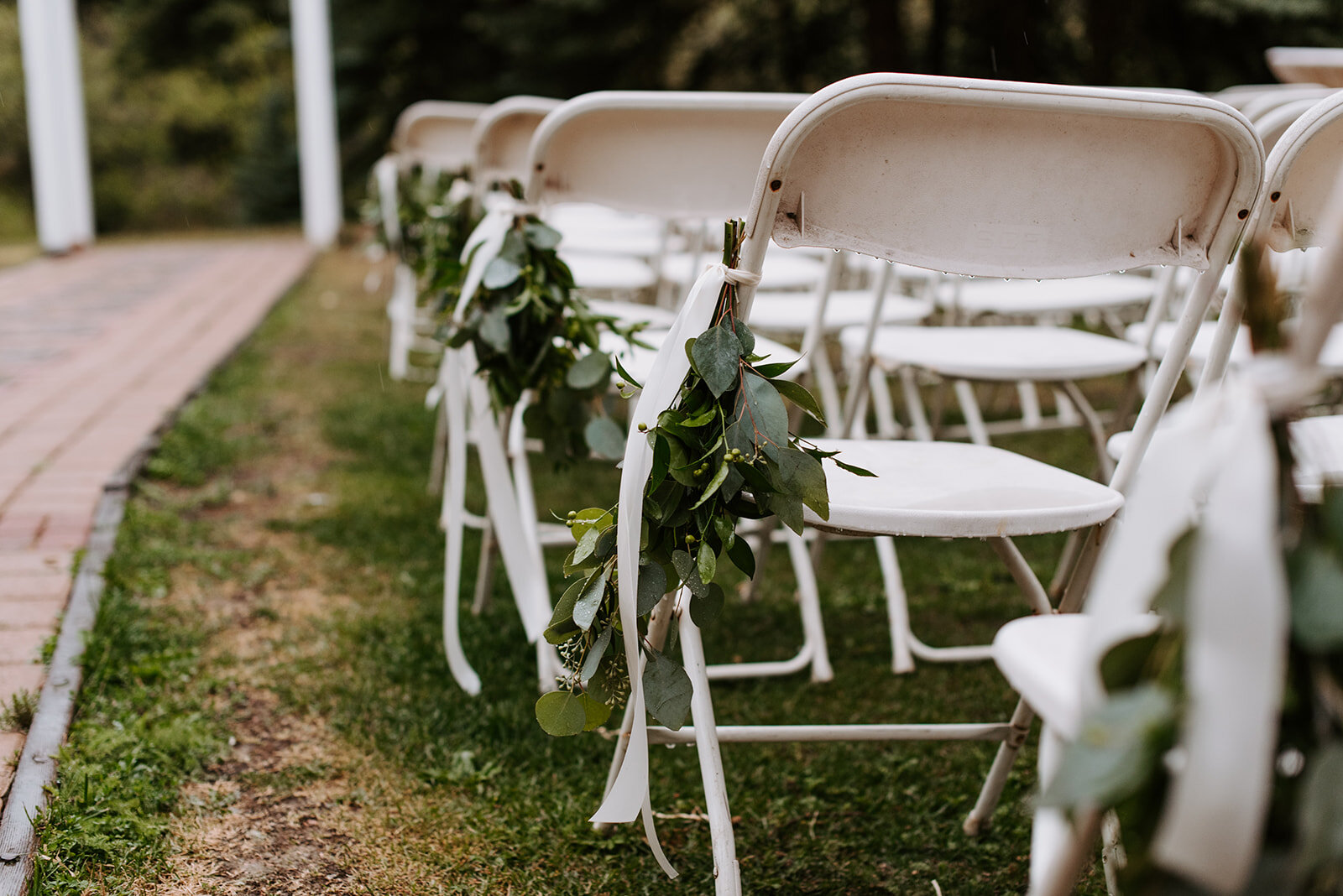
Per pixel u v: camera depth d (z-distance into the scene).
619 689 1.15
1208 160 1.00
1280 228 1.11
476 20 15.05
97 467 2.89
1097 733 0.58
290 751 1.64
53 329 5.22
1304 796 0.57
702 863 1.40
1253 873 0.59
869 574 2.49
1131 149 0.98
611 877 1.37
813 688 1.92
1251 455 0.57
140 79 20.70
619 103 1.34
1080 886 1.35
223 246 10.73
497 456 1.77
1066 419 3.35
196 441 3.28
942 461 1.30
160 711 1.72
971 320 3.29
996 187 0.98
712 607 1.13
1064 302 2.59
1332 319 0.58
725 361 1.00
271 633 2.04
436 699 1.80
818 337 1.94
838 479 1.20
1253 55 10.38
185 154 20.98
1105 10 8.67
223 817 1.47
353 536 2.58
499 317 1.68
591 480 3.06
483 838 1.45
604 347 1.94
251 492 2.90
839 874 1.39
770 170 0.93
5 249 10.51
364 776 1.58
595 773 1.60
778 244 0.98
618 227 3.57
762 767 1.65
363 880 1.35
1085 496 1.14
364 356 4.87
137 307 6.04
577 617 1.10
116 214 20.11
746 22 12.57
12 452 3.03
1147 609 0.64
